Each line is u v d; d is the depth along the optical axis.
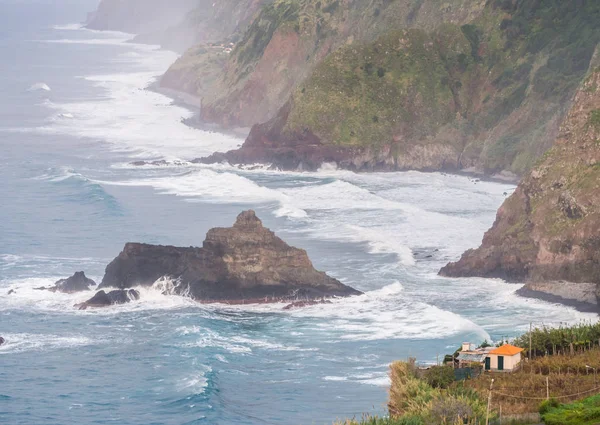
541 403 73.06
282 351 100.69
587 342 89.06
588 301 116.00
